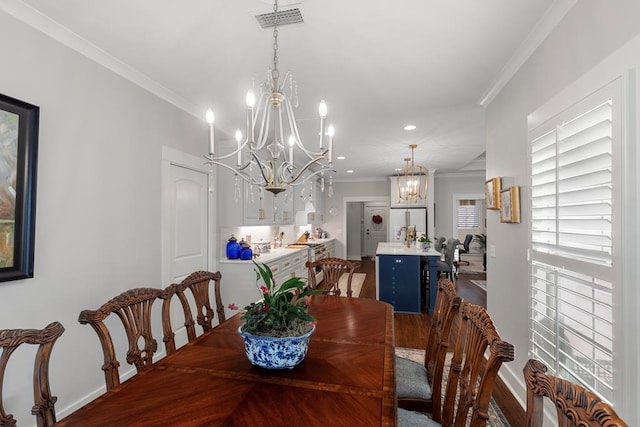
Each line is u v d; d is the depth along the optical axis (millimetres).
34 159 1847
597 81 1456
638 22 1264
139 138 2658
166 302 1738
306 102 3188
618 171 1322
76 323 2123
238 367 1338
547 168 1915
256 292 3787
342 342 1623
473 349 1212
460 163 6445
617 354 1335
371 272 8008
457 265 7047
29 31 1855
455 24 1938
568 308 1708
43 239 1929
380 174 7875
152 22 1925
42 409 1073
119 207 2465
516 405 2324
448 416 1395
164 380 1226
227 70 2529
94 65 2260
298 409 1027
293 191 5648
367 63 2420
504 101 2652
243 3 1753
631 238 1265
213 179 3689
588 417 614
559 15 1790
